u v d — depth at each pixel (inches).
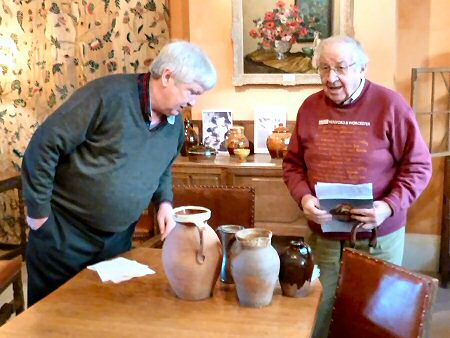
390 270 61.9
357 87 84.5
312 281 71.1
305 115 91.3
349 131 85.7
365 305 63.4
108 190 75.7
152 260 79.7
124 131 74.0
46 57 158.9
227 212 98.3
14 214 170.1
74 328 58.7
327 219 83.9
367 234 85.8
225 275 70.6
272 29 138.1
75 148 75.2
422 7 143.1
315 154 88.5
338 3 134.3
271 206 129.7
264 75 141.0
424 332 56.9
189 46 72.3
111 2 151.6
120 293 67.9
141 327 58.9
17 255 155.3
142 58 153.4
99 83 74.0
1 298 132.4
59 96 160.1
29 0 157.1
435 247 151.2
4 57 161.5
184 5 151.1
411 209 151.5
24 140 166.4
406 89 147.7
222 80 144.6
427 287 57.2
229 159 135.6
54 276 81.4
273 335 56.8
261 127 143.6
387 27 133.3
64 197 77.9
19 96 163.9
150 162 78.6
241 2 138.5
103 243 81.4
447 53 143.8
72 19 155.5
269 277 62.1
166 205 86.2
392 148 85.3
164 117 78.0
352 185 83.6
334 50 81.3
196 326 58.9
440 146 147.4
